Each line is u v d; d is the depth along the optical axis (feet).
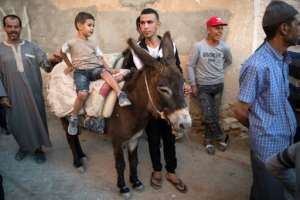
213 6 14.71
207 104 14.61
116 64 13.97
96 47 11.97
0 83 12.16
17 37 12.93
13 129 13.61
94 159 14.48
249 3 14.08
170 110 9.25
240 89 7.55
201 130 16.19
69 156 14.76
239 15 14.37
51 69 13.89
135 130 10.87
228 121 15.44
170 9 15.25
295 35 6.93
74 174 13.30
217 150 15.17
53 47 17.47
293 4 14.25
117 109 10.85
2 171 13.52
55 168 13.76
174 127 9.26
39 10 17.11
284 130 7.55
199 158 14.52
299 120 9.71
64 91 11.96
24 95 13.26
